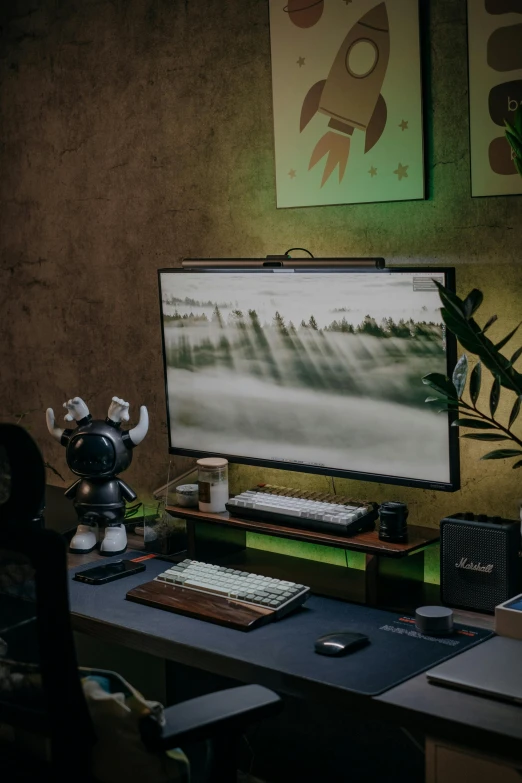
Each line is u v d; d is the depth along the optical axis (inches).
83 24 134.8
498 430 100.7
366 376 99.7
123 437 117.7
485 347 85.7
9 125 147.3
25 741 72.9
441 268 91.7
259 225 118.0
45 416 148.7
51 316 145.5
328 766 117.0
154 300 131.2
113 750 69.7
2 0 145.9
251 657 83.2
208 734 69.1
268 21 113.7
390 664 81.2
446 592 95.3
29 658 69.7
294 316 103.9
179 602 96.2
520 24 93.7
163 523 115.3
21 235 148.3
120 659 117.7
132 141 130.7
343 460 104.0
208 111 121.4
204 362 113.7
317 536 99.7
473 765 71.8
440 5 99.5
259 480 121.4
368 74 105.0
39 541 66.4
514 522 94.1
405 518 97.7
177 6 123.2
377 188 106.0
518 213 96.8
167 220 128.0
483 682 75.2
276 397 108.0
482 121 97.2
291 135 112.0
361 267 96.7
